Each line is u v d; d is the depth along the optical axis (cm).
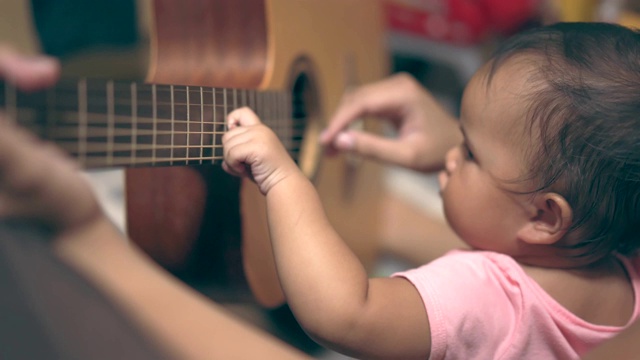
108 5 103
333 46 119
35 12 93
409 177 157
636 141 65
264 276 92
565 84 67
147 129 59
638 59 68
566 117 66
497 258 71
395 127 118
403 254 141
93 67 102
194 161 65
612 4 154
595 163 66
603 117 65
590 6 161
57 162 50
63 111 49
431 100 117
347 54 126
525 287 68
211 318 59
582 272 72
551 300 67
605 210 67
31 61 48
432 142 113
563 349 67
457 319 64
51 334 49
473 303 66
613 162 66
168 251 79
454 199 76
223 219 85
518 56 71
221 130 71
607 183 66
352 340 62
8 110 46
